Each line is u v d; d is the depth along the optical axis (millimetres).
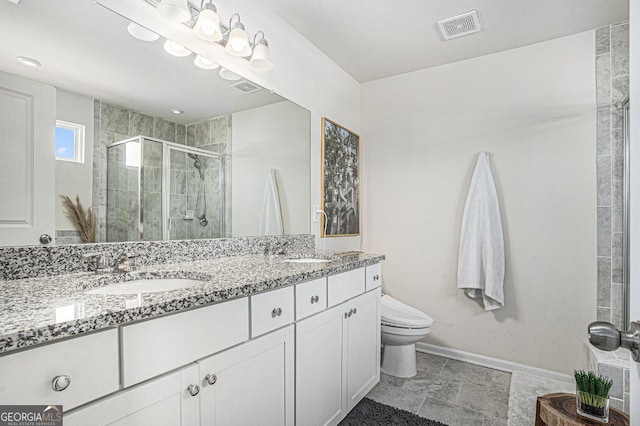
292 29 2336
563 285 2355
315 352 1558
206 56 1762
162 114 1584
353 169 3078
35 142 1185
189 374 1004
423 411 1933
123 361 855
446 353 2766
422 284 2889
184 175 1678
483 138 2656
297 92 2395
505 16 2166
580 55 2330
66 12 1268
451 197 2779
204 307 1053
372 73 3020
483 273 2523
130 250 1457
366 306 2043
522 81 2521
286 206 2297
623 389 1739
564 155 2367
